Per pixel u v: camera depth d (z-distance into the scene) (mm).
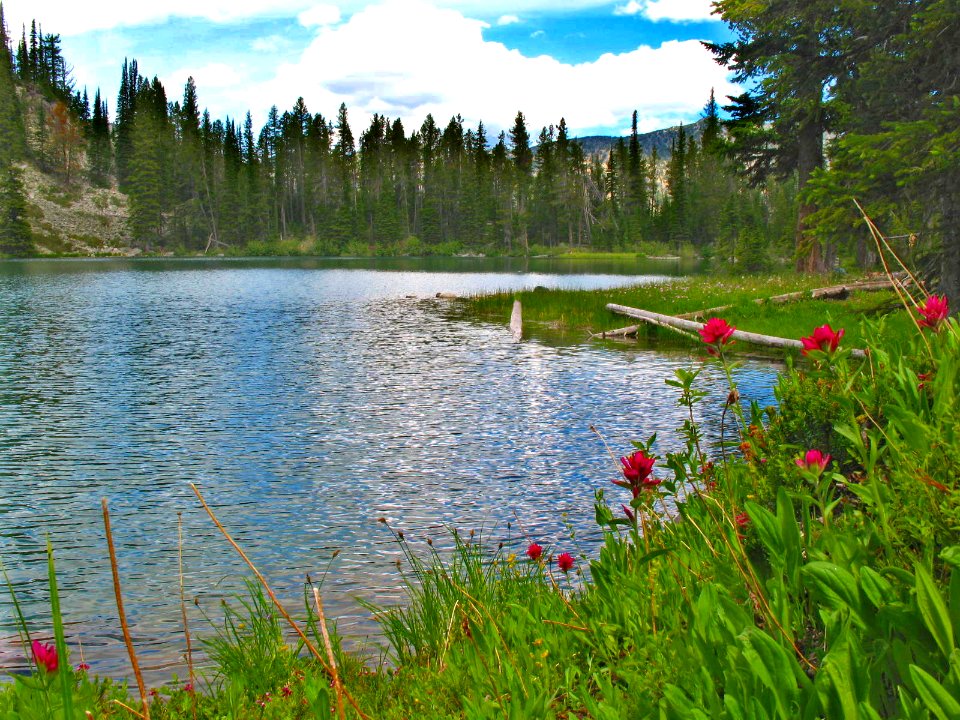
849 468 3475
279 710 3258
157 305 32562
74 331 23109
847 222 13648
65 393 13672
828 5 19562
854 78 22109
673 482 3291
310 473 8812
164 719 3301
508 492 8047
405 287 47156
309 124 149625
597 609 3361
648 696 2162
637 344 20203
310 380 14984
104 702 3248
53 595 1576
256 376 15477
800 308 21344
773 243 85562
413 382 14719
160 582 5875
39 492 8164
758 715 1471
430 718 2867
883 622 1607
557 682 2818
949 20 13633
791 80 25594
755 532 3254
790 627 2232
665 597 3039
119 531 7004
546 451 9664
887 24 15633
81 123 157625
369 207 142000
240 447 10008
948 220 12430
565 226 146125
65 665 1599
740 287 28500
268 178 148000
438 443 10148
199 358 17906
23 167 139500
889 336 3455
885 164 12664
